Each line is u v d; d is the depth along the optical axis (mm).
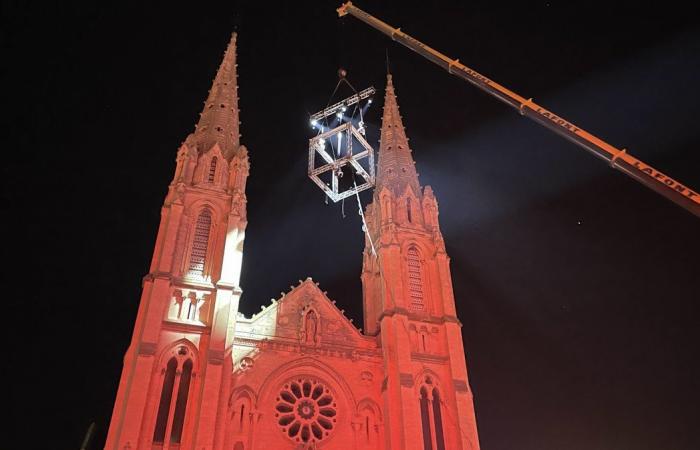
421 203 74062
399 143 80875
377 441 55938
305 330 59844
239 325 58406
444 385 59531
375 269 69875
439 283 66062
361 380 58844
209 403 50594
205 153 68375
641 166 38438
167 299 55750
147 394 50188
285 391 56219
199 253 60688
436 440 56375
